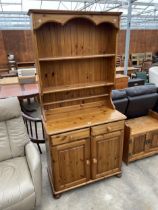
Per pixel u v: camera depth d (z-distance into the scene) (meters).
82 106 2.18
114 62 2.02
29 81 4.09
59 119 1.96
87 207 1.80
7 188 1.48
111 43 2.00
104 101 2.29
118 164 2.12
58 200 1.89
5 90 3.54
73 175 1.92
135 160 2.46
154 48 9.18
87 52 2.02
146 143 2.39
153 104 2.70
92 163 1.96
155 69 4.12
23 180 1.56
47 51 1.84
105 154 1.99
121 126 1.95
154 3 5.72
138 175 2.20
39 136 2.83
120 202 1.85
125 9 6.49
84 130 1.79
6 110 1.83
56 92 1.95
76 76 2.09
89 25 1.92
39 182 1.58
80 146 1.83
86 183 2.02
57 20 1.58
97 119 1.91
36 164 1.58
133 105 2.50
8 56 6.71
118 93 2.38
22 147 1.93
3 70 6.50
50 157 1.80
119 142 2.01
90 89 2.18
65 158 1.80
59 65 1.96
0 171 1.69
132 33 8.42
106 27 1.99
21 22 6.83
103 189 2.01
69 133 1.73
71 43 1.91
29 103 4.36
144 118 2.74
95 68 2.15
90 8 6.36
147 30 8.71
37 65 1.70
